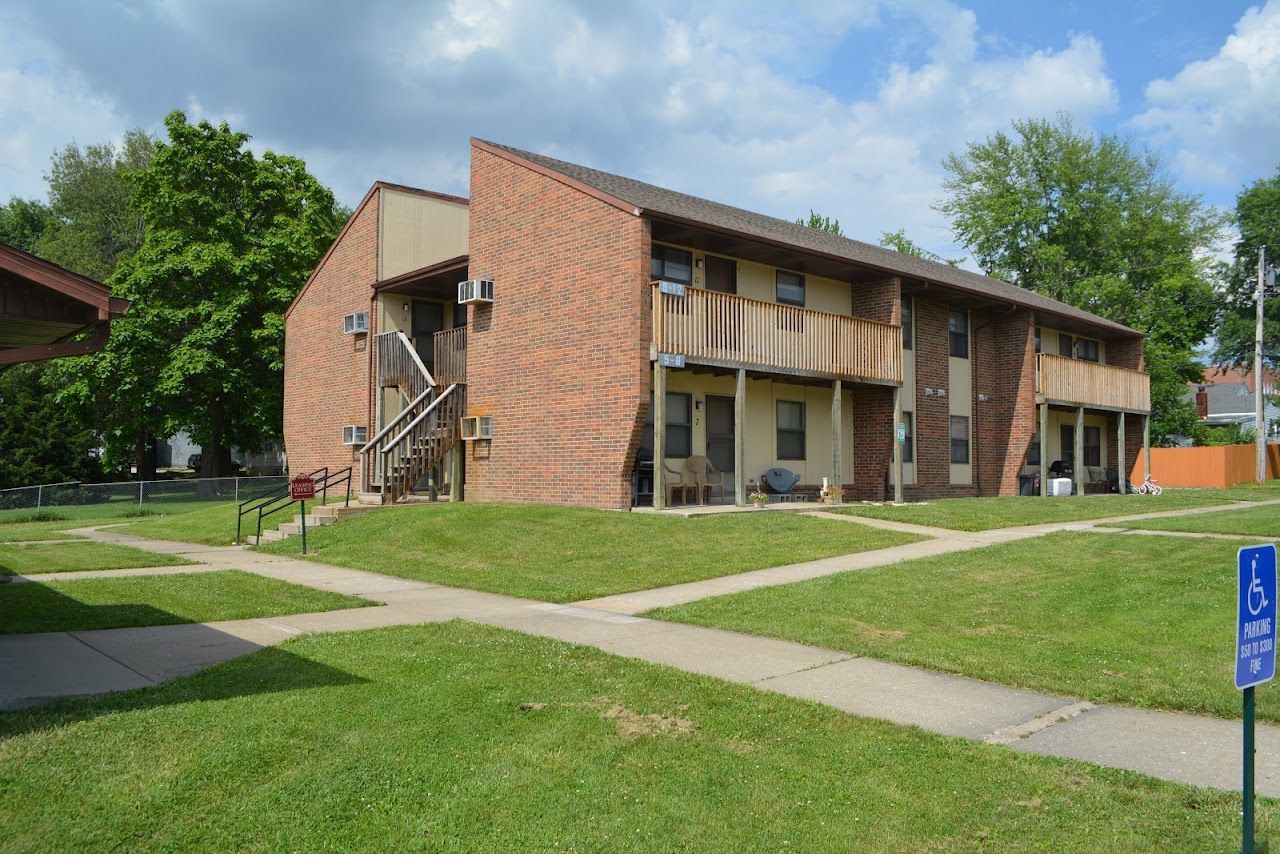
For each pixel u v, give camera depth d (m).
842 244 24.53
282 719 5.81
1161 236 46.22
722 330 17.56
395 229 23.14
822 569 12.52
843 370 20.09
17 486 37.16
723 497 19.64
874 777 5.09
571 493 17.47
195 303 32.06
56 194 48.03
